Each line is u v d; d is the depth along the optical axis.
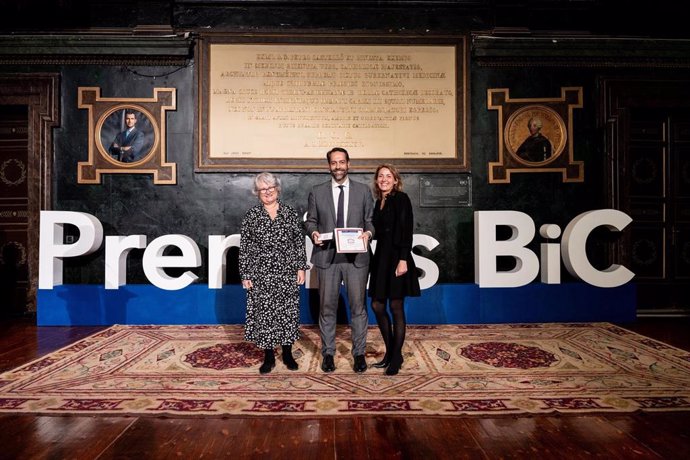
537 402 2.33
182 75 4.73
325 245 2.87
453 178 4.77
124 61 4.68
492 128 4.80
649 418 2.15
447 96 4.79
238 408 2.26
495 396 2.42
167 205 4.69
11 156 4.91
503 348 3.40
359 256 2.83
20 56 4.62
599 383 2.62
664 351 3.31
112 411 2.22
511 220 4.33
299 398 2.39
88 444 1.89
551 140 4.77
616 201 4.76
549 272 4.35
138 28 4.64
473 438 1.95
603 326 4.15
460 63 4.77
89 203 4.66
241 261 2.80
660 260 4.96
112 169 4.64
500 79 4.81
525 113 4.78
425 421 2.12
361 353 2.84
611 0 4.83
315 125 4.75
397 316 2.78
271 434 1.99
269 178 2.79
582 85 4.81
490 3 4.78
